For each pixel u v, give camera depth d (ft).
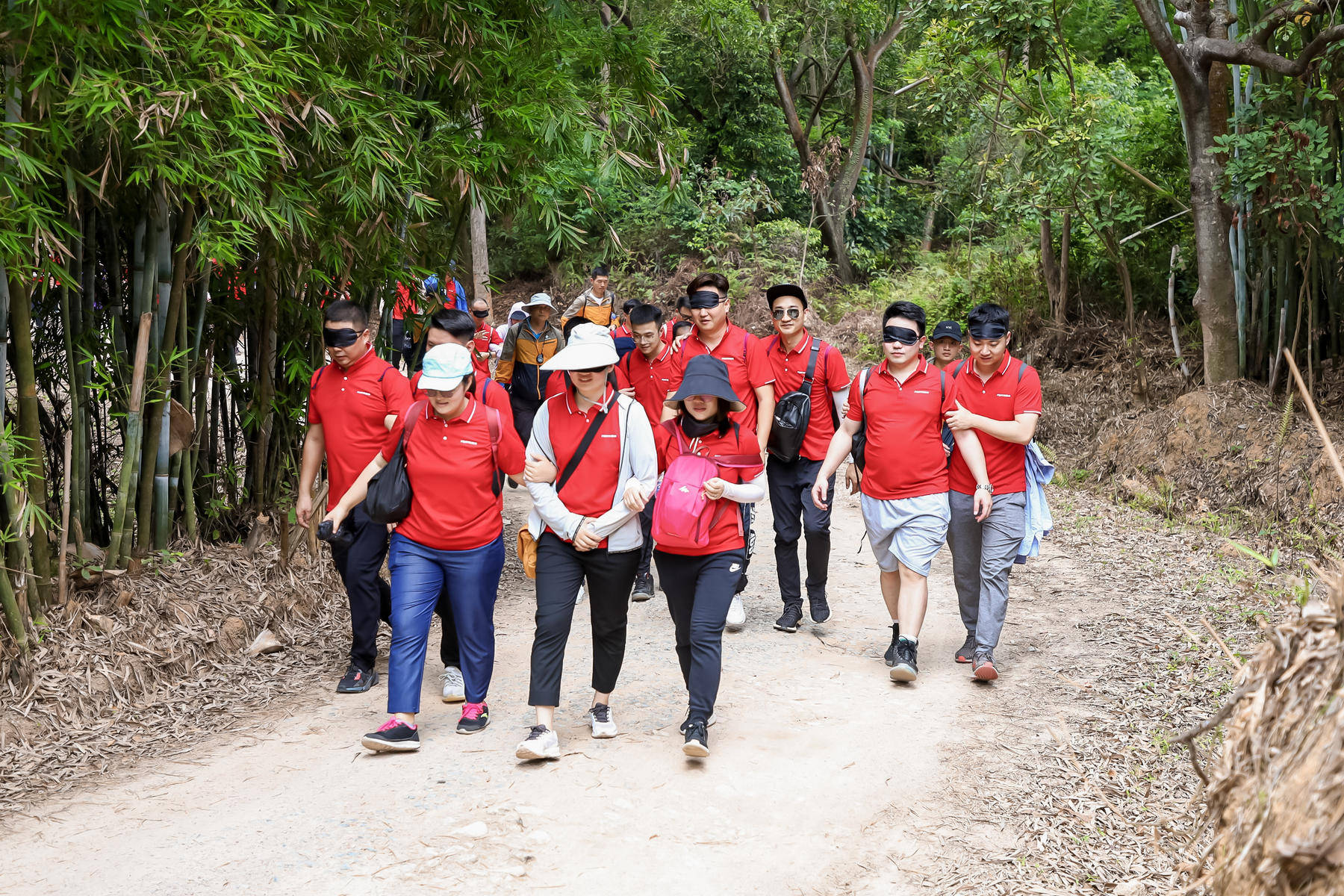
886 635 18.51
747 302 57.93
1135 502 26.91
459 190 18.79
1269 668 6.77
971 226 49.57
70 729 13.89
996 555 15.88
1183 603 19.36
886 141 83.35
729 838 11.27
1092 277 36.94
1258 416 26.03
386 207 17.97
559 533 12.91
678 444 13.89
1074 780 12.47
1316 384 26.55
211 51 13.11
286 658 17.02
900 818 11.72
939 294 48.14
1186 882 9.60
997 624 15.89
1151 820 11.38
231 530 20.02
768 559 24.12
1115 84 41.63
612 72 21.33
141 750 13.58
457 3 17.69
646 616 19.67
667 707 15.03
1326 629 6.45
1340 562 7.58
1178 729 13.65
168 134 13.50
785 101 71.87
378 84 17.25
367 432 15.52
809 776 12.75
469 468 13.53
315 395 15.84
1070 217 33.35
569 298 67.05
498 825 11.41
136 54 13.55
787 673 16.44
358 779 12.63
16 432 14.92
